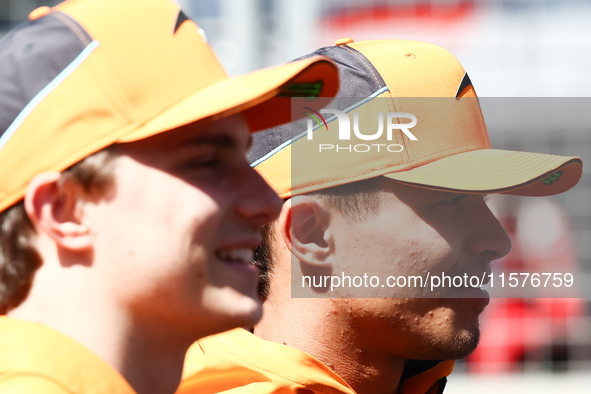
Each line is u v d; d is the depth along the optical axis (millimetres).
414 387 5668
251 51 14766
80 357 2703
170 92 2977
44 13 3203
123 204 2812
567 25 17141
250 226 3123
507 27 17234
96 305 2805
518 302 15008
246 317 2994
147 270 2795
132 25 3039
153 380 3008
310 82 3410
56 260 2832
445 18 17031
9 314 2928
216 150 3008
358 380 4977
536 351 15109
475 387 15023
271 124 3785
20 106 2852
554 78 17266
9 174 2824
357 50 5273
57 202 2789
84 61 2893
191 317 2904
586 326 15180
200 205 2883
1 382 2584
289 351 4789
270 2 15133
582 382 14891
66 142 2809
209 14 14711
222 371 4848
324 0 16031
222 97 2914
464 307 4922
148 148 2861
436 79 5094
